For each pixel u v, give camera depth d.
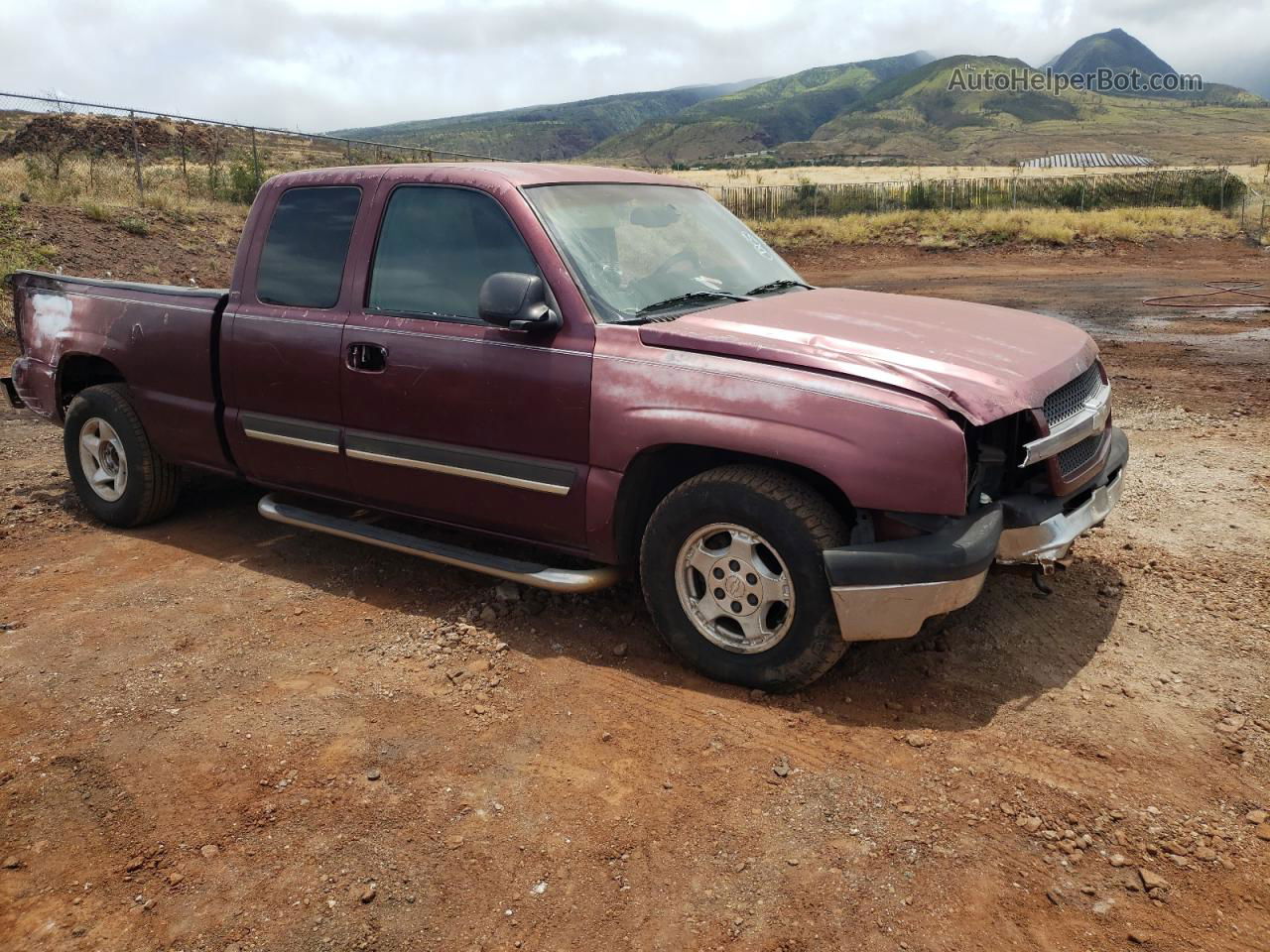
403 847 2.79
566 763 3.18
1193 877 2.60
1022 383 3.38
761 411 3.34
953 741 3.25
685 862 2.70
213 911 2.55
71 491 6.30
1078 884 2.58
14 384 6.14
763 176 70.06
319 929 2.48
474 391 3.96
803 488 3.37
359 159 26.59
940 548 3.15
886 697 3.54
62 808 2.99
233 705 3.57
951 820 2.84
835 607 3.26
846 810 2.90
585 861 2.71
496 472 3.98
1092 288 19.36
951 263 25.20
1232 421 7.56
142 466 5.36
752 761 3.17
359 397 4.32
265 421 4.73
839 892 2.57
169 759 3.24
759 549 3.52
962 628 4.04
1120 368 10.29
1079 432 3.57
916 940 2.39
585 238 4.00
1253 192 38.81
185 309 4.96
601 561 3.92
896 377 3.24
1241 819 2.84
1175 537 5.03
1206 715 3.38
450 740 3.33
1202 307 15.80
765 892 2.57
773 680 3.52
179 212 19.22
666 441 3.52
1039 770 3.08
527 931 2.47
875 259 26.31
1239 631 3.99
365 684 3.72
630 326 3.70
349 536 4.60
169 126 35.03
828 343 3.48
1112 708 3.44
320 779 3.11
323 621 4.29
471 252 4.06
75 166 22.14
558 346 3.77
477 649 3.98
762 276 4.57
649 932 2.45
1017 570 3.63
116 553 5.18
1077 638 3.96
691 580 3.69
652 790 3.03
